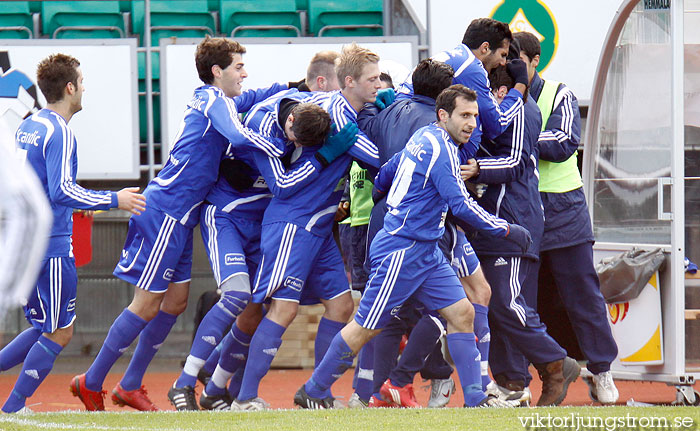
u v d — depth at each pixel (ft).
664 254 70.95
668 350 70.59
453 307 58.85
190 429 49.37
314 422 51.75
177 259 65.46
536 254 66.69
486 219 56.95
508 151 63.36
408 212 57.11
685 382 70.08
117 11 124.67
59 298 61.72
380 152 63.21
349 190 72.18
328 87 69.82
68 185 59.11
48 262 61.05
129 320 65.21
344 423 51.49
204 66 65.67
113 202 59.98
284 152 63.21
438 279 58.90
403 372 67.15
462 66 62.54
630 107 75.00
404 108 62.69
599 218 79.61
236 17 122.93
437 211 57.47
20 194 27.32
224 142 65.31
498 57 64.80
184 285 67.82
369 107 66.18
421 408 57.77
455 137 57.41
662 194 70.38
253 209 66.03
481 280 63.41
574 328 72.13
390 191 58.23
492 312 65.67
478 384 59.36
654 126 72.08
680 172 69.62
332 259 65.26
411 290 58.08
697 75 74.59
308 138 60.59
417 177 56.80
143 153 113.39
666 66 70.90
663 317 71.15
